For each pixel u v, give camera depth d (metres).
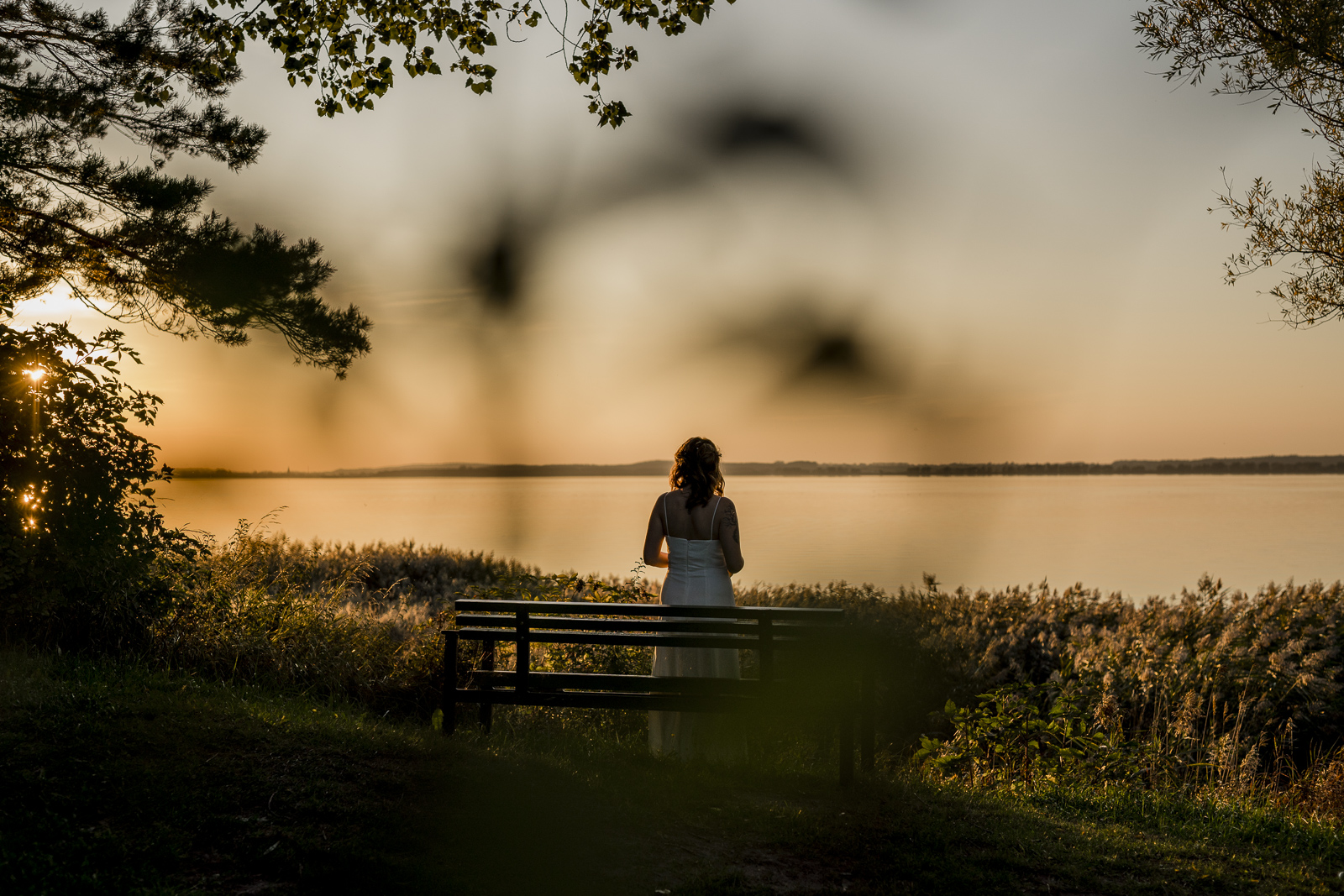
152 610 7.21
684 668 5.76
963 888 3.91
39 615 6.61
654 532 5.89
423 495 193.50
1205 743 7.16
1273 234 8.24
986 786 6.17
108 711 5.01
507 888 3.61
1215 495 169.75
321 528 52.19
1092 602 12.36
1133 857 4.50
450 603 12.12
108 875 3.44
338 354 12.54
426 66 8.42
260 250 12.35
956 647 10.32
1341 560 39.06
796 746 6.79
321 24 8.34
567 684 5.47
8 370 6.29
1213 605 11.02
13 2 11.26
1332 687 8.00
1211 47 8.25
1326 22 7.56
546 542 44.78
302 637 7.87
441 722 6.31
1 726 4.64
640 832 4.28
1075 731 7.37
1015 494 188.88
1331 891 4.20
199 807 4.04
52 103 11.31
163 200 11.90
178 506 71.88
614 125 8.18
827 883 3.90
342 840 3.88
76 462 6.69
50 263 11.84
